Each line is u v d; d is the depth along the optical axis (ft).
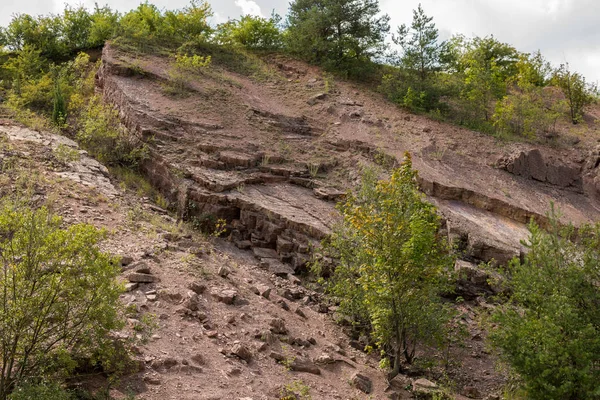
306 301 38.14
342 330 35.35
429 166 57.47
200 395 21.83
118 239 34.19
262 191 49.11
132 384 21.11
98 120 54.49
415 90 73.00
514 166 60.64
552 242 31.86
